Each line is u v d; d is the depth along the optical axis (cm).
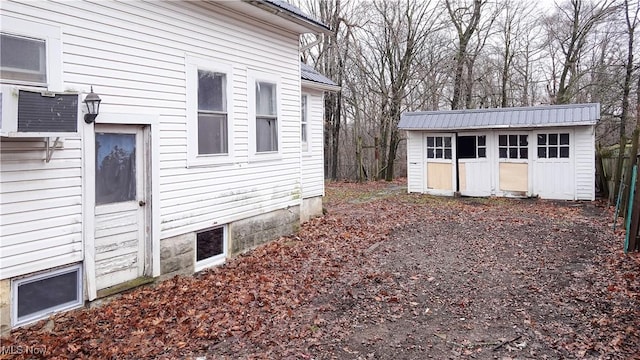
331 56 2223
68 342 382
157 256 543
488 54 2419
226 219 664
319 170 1112
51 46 418
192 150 595
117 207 501
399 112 2283
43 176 411
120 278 505
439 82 2350
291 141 829
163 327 419
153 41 534
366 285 561
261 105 747
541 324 426
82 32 448
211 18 625
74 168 438
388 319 450
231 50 665
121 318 439
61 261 429
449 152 1505
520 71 2550
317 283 567
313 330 421
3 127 344
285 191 814
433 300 505
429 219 1055
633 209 670
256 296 511
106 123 480
